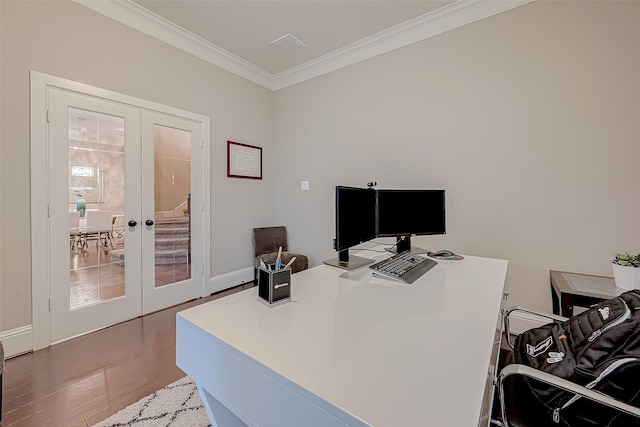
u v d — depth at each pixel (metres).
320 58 3.25
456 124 2.50
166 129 2.78
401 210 1.98
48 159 2.07
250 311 0.94
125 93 2.46
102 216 2.36
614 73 1.91
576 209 2.04
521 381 1.00
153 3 2.37
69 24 2.14
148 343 2.13
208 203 3.16
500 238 2.32
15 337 1.94
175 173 2.87
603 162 1.95
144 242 2.63
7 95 1.89
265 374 0.63
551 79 2.10
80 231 2.24
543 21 2.12
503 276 1.38
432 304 1.01
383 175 2.93
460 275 1.40
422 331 0.80
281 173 3.85
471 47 2.41
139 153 2.58
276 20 2.58
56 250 2.12
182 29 2.73
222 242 3.33
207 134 3.12
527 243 2.21
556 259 2.11
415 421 0.47
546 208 2.14
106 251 2.39
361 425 0.47
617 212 1.92
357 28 2.69
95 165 2.31
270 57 3.24
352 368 0.62
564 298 1.69
